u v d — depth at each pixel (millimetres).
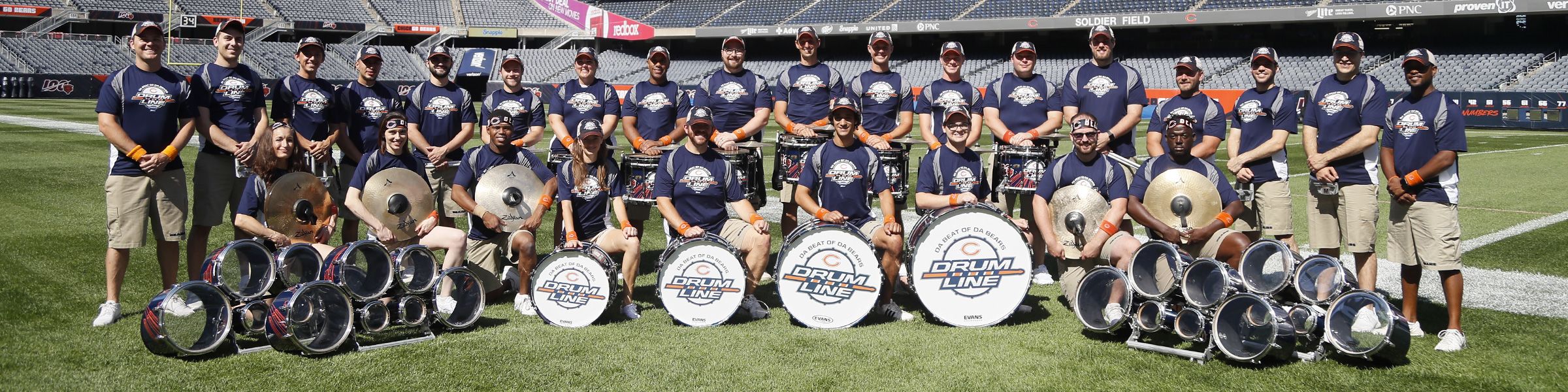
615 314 5883
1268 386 4438
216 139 5863
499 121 6383
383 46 48688
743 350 5023
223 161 6023
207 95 5973
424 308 5223
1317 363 4758
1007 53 45375
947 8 42938
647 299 6375
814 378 4547
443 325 5441
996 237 5566
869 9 44562
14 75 36375
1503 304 6199
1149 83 39000
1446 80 34531
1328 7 35250
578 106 7586
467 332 5371
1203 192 5684
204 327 4793
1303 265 4934
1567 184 13969
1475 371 4660
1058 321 5746
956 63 7426
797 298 5555
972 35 45906
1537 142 23188
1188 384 4465
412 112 7297
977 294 5582
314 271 5348
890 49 7434
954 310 5578
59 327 5305
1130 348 5074
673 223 5848
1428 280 7066
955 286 5570
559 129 7590
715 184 5984
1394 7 34156
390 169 6070
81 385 4324
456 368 4664
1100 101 7305
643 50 51531
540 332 5383
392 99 7398
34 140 17969
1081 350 5051
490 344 5113
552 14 51219
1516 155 19312
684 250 5535
